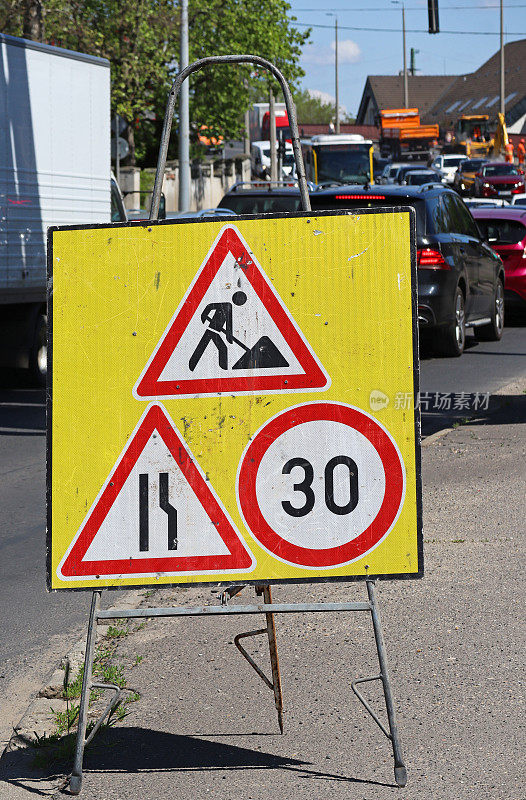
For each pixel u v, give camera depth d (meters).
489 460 12.84
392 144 106.19
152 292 5.56
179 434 5.55
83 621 8.22
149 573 5.55
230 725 6.17
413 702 6.39
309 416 5.52
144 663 7.12
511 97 141.12
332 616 7.89
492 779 5.46
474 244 24.11
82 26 46.66
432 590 8.37
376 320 5.48
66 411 5.57
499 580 8.55
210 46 56.69
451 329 22.61
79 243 5.58
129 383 5.56
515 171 85.19
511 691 6.50
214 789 5.44
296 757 5.77
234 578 5.55
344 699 6.46
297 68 60.25
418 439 5.48
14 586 9.16
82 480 5.56
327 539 5.51
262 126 95.50
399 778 5.40
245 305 5.54
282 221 5.52
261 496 5.54
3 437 16.39
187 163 42.50
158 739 6.02
